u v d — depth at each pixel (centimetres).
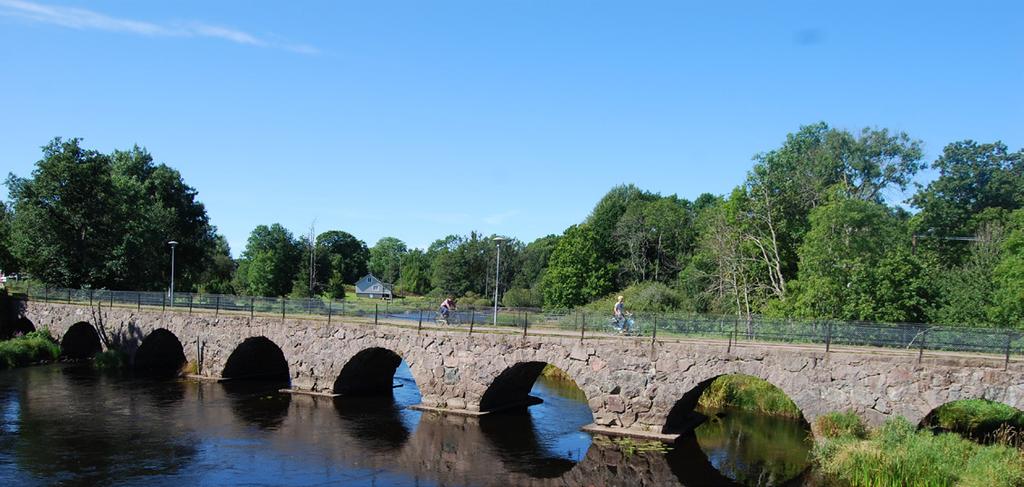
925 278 3391
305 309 3744
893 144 5106
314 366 3444
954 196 6278
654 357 2642
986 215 5703
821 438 2288
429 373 3100
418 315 3356
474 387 2995
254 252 11400
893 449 2034
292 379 3503
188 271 7450
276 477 2175
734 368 2483
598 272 6988
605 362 2727
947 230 5984
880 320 3253
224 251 12512
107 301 4569
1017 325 3088
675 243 7562
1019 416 2558
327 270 11194
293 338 3516
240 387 3659
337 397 3388
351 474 2217
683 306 5172
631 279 7400
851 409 2284
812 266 3647
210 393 3481
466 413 2984
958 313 3328
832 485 2069
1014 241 3269
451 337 3052
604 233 8056
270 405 3209
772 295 4662
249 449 2480
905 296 3303
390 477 2194
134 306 4312
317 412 3078
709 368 2531
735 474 2248
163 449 2464
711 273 5456
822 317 3409
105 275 5259
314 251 9944
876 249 3638
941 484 1906
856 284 3384
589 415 3083
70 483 2067
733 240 4903
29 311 4725
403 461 2362
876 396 2250
